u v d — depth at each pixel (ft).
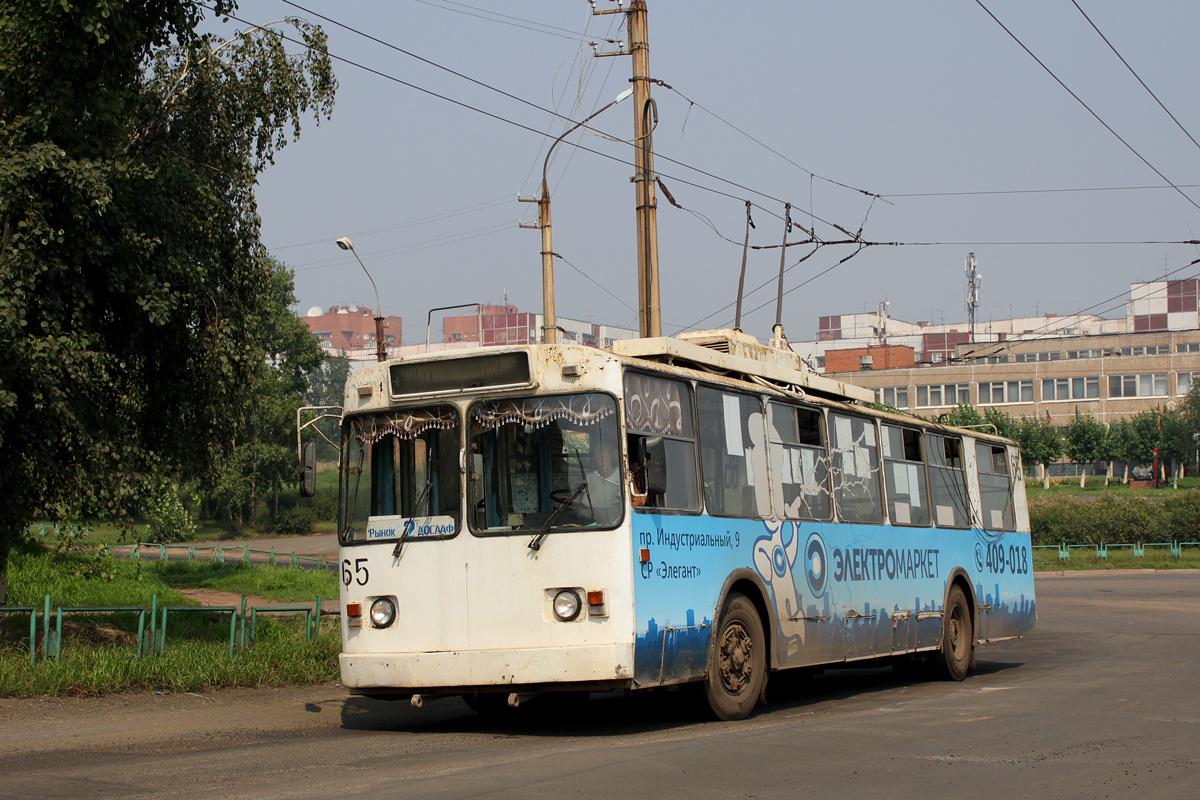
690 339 39.06
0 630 48.39
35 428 44.52
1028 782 22.45
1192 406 307.17
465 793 21.40
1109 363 326.65
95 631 56.34
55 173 42.45
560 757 25.48
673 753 25.63
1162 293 398.21
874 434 44.39
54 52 43.70
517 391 30.30
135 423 52.85
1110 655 56.95
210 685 41.32
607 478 29.19
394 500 31.24
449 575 30.12
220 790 22.29
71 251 44.01
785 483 37.37
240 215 57.11
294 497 270.87
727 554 33.17
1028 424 301.63
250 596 101.24
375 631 30.83
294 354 243.60
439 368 31.14
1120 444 301.02
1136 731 29.35
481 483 30.25
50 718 33.60
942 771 23.59
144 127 55.42
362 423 32.09
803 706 38.17
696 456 32.65
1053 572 145.69
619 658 28.25
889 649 43.06
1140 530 164.35
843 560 40.27
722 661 32.58
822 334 450.71
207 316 52.03
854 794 21.30
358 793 21.54
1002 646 65.87
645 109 63.36
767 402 37.14
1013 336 424.46
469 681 29.32
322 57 60.95
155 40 48.98
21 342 41.42
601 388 29.63
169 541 184.24
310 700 40.06
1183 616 83.15
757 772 23.41
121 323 49.08
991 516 54.80
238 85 59.06
